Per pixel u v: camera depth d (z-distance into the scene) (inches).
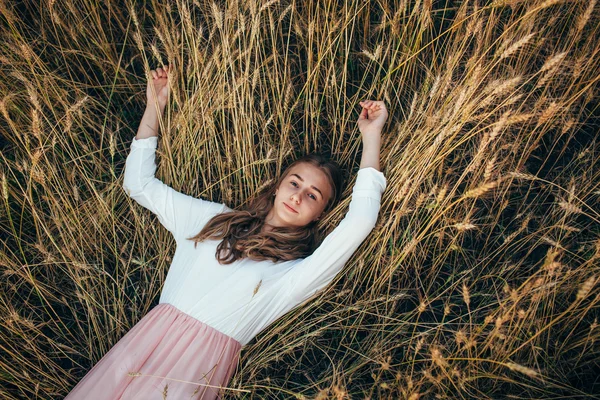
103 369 60.6
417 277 73.7
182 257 68.6
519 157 75.1
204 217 71.5
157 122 74.0
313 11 78.2
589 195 72.5
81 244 75.0
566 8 72.5
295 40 82.7
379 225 71.2
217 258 66.3
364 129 72.6
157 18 78.5
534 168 77.8
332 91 80.4
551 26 73.6
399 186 70.3
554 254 54.6
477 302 74.7
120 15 82.2
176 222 71.2
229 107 73.2
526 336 61.8
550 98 68.7
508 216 77.9
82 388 59.0
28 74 75.6
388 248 74.5
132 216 79.5
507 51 57.5
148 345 62.4
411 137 72.2
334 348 75.3
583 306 67.9
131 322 77.9
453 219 68.8
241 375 70.9
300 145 82.1
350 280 75.8
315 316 76.6
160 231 77.5
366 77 81.2
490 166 55.8
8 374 68.7
